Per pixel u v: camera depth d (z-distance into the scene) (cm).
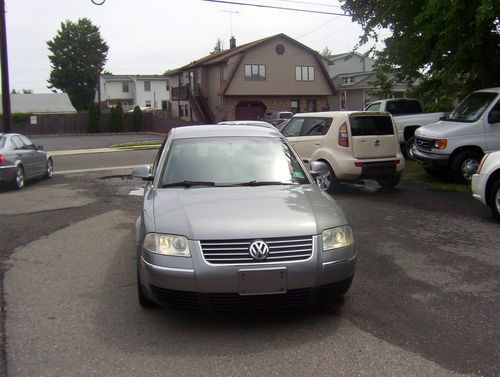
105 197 1215
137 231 521
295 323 459
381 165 1122
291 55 4600
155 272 433
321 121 1175
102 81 8462
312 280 430
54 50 9025
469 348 409
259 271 418
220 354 403
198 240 427
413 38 1380
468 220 861
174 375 371
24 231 855
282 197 496
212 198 493
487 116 1180
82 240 786
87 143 3788
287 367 381
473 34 1207
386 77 2244
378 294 532
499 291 536
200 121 4884
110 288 562
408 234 779
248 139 613
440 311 485
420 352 402
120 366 385
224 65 4484
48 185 1464
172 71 5759
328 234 448
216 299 423
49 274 616
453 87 1535
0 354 406
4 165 1298
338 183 1153
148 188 571
